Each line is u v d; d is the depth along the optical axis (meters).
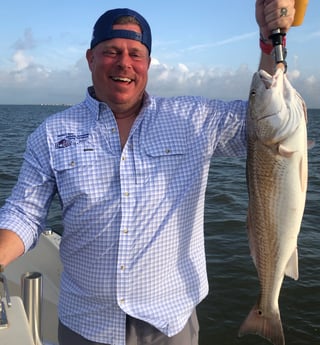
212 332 1.75
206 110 0.89
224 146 0.92
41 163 0.84
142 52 0.83
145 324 0.82
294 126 0.82
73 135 0.84
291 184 0.83
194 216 0.86
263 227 0.86
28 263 1.51
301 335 1.73
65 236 0.85
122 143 0.83
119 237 0.80
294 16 0.81
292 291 2.03
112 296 0.81
